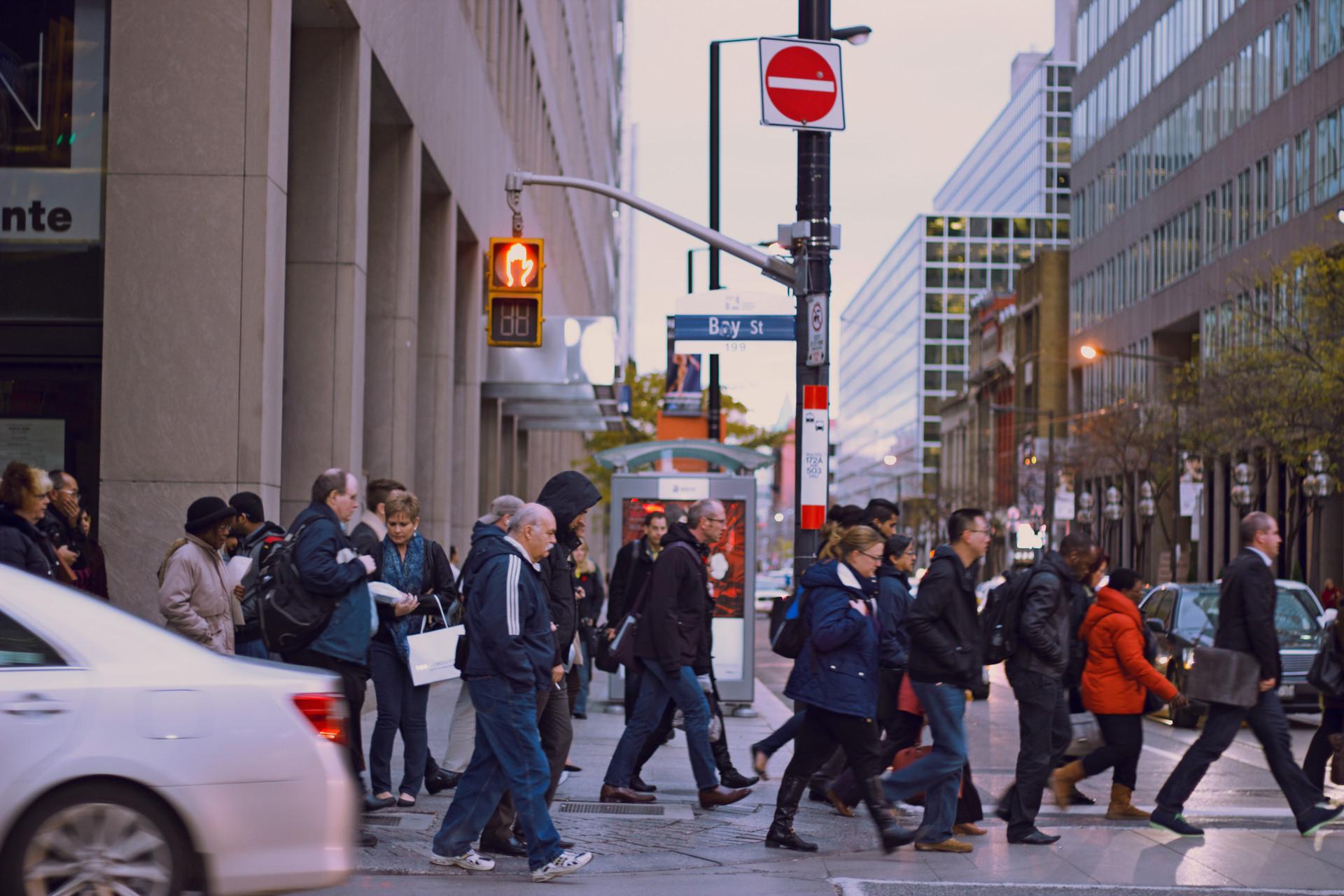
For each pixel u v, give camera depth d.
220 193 17.09
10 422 17.30
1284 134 69.06
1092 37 107.44
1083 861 11.73
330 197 21.44
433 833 12.08
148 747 7.59
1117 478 83.06
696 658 14.07
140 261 17.09
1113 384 95.50
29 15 17.53
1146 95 93.44
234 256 17.08
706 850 12.02
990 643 12.74
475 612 10.43
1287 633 24.97
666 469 33.00
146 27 17.20
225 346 17.02
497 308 20.67
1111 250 101.62
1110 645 13.85
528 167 45.94
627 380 72.44
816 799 14.66
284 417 21.19
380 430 26.50
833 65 16.56
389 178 26.34
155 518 16.92
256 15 17.19
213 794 7.67
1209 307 79.94
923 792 12.45
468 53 32.91
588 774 16.28
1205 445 57.56
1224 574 13.00
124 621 7.88
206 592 11.44
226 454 16.92
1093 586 15.18
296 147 21.45
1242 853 12.12
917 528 147.12
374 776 13.17
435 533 31.05
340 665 11.45
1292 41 68.12
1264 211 71.81
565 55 62.66
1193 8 83.94
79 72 17.53
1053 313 126.81
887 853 11.88
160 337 17.05
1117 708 13.82
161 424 16.97
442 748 17.53
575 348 36.00
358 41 21.45
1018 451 116.44
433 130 28.22
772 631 16.42
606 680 32.38
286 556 11.37
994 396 147.25
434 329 31.03
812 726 11.91
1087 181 108.44
